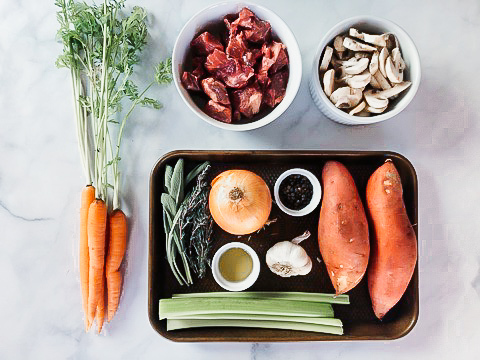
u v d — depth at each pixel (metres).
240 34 1.05
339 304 1.15
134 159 1.20
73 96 1.12
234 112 1.08
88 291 1.16
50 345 1.20
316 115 1.21
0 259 1.20
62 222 1.21
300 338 1.10
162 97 1.20
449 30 1.24
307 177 1.14
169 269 1.14
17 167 1.21
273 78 1.08
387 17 1.22
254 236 1.15
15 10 1.21
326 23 1.21
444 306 1.22
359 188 1.17
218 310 1.09
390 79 1.07
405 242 1.07
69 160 1.21
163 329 1.12
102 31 1.12
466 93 1.24
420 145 1.23
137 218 1.20
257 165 1.17
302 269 1.12
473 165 1.24
